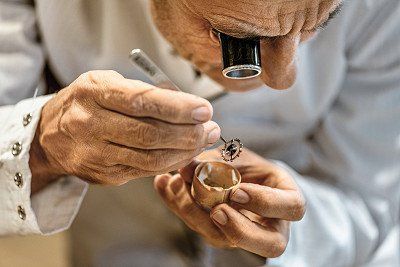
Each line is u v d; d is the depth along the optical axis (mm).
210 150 599
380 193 789
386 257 761
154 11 539
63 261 1048
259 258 699
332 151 804
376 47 735
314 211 741
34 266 1039
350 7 674
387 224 792
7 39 716
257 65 454
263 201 519
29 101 565
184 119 426
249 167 591
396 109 771
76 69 757
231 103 746
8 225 587
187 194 550
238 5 417
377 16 707
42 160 564
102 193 875
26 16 731
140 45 716
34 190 585
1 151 549
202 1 431
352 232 758
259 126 795
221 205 515
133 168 472
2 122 561
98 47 734
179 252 836
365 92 777
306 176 825
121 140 447
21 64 719
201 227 550
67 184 586
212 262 750
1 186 564
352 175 792
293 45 455
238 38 450
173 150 445
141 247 854
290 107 769
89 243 871
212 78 587
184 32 508
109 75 453
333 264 731
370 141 783
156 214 859
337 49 714
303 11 429
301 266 706
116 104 437
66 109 485
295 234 719
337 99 799
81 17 703
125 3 679
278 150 837
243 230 513
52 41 726
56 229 588
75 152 492
